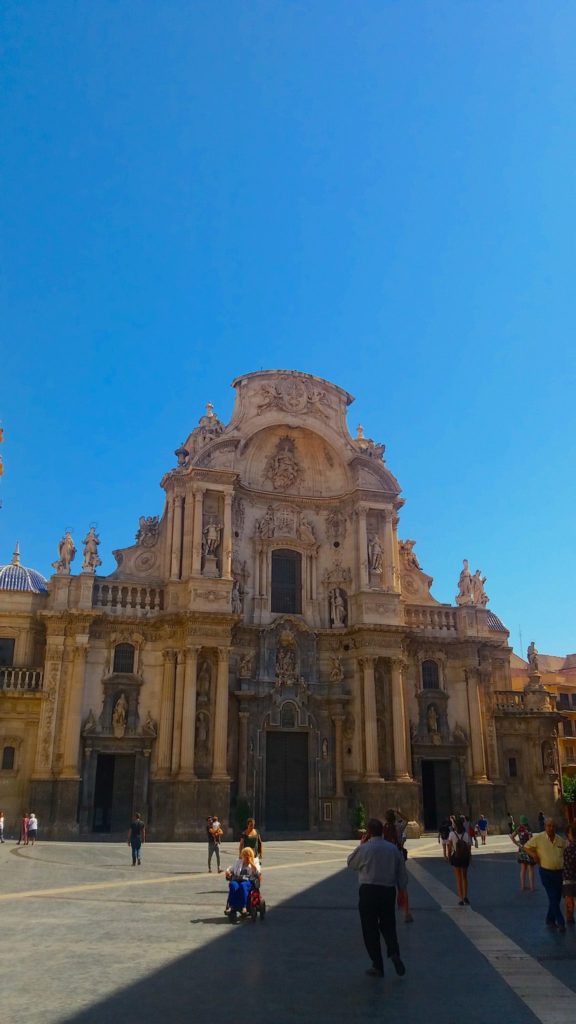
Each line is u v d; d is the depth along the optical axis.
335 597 52.12
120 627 47.16
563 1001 11.55
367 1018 10.70
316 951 15.03
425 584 55.59
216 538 48.75
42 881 25.06
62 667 45.41
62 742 44.25
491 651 54.50
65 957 14.21
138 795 44.91
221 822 43.66
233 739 47.75
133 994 11.80
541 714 53.94
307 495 54.31
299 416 54.19
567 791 51.69
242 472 53.50
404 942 15.94
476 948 15.31
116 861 31.64
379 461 54.00
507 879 26.95
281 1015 10.83
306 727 49.31
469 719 51.97
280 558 52.84
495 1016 10.80
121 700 45.81
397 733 48.72
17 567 56.47
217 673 46.31
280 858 34.34
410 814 47.28
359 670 49.78
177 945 15.43
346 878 27.12
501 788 51.75
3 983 12.34
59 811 42.91
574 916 18.89
